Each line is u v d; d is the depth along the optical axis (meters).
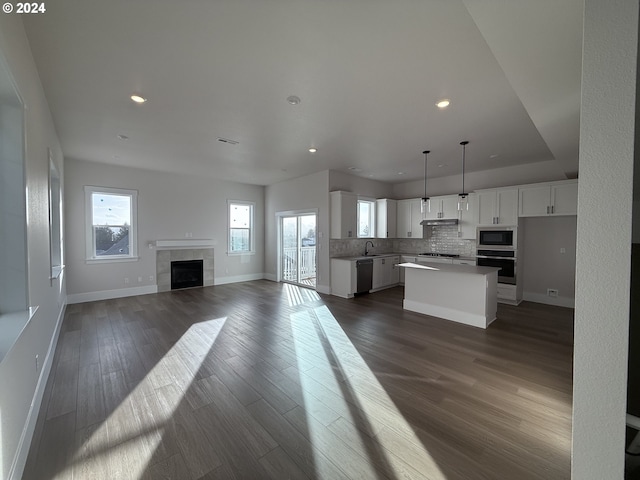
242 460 1.68
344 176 6.52
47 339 2.63
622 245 0.77
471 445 1.80
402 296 6.02
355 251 6.91
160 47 2.12
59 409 2.14
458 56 2.20
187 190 6.66
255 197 7.93
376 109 3.12
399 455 1.72
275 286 7.04
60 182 4.21
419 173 6.45
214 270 7.15
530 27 1.58
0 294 1.80
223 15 1.80
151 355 3.08
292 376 2.65
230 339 3.56
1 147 1.80
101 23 1.87
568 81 2.15
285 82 2.60
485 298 4.01
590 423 0.82
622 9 0.76
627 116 0.76
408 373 2.71
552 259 5.28
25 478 1.55
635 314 1.04
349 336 3.68
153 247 6.16
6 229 1.81
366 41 2.04
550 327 4.03
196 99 2.91
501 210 5.41
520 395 2.35
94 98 2.89
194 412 2.12
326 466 1.64
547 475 1.57
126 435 1.88
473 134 3.88
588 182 0.82
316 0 1.67
